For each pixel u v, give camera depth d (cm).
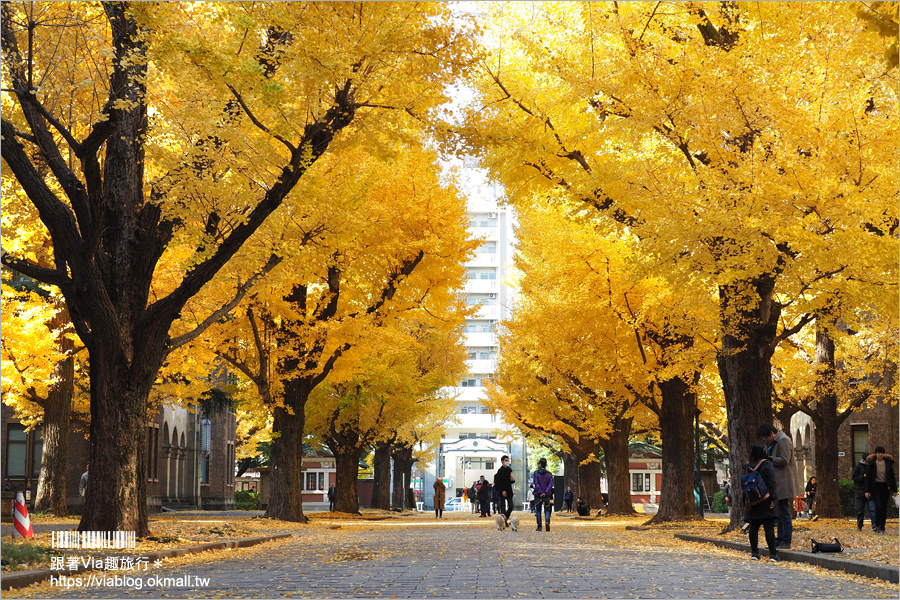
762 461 1212
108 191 1474
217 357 2614
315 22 1226
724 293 1612
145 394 1461
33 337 2139
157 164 1488
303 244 1702
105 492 1398
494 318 10038
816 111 1427
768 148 1444
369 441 3819
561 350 2475
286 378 2444
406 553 1339
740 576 966
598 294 2173
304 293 2494
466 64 1333
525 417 3931
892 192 1322
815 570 1042
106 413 1412
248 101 1323
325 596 776
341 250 2134
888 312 1379
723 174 1437
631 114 1503
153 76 1448
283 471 2553
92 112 1383
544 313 2502
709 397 2786
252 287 1728
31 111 1336
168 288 2077
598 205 1631
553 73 1586
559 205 1777
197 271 1442
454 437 9556
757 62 1423
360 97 1290
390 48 1251
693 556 1280
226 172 1520
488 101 1634
